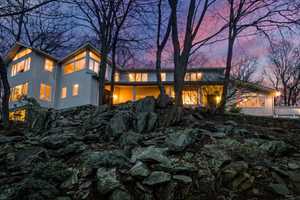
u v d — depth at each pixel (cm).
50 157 696
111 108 1263
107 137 861
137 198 528
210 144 731
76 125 1080
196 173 590
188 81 2403
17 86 2630
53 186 540
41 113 1191
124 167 593
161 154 648
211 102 2362
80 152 712
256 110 2452
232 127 912
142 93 2773
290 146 734
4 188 538
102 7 1645
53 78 2692
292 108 2550
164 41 1275
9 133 981
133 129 903
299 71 4012
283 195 535
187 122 992
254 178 582
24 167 629
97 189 540
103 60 1647
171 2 1143
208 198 541
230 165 612
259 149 708
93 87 2516
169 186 538
